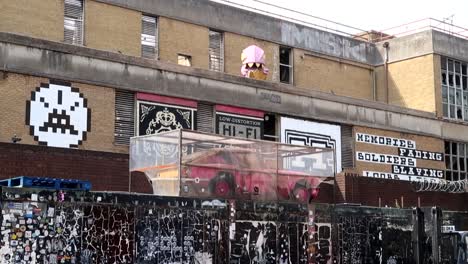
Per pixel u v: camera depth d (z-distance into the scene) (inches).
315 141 1085.1
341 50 1445.6
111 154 781.3
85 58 834.2
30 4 1035.9
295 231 585.9
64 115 807.7
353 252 625.9
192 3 1223.5
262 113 1023.0
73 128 814.5
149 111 894.4
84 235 458.0
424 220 689.0
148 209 494.9
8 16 1012.5
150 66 898.7
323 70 1407.5
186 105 934.4
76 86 823.1
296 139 1059.3
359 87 1467.8
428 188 1096.8
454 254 672.4
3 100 760.3
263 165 605.6
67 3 1080.2
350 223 628.4
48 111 794.8
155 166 587.5
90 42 1091.3
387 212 659.4
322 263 601.3
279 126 1042.1
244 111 1000.2
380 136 1189.7
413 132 1253.7
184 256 511.8
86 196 461.1
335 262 610.9
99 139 838.5
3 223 422.0
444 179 1300.4
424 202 1086.4
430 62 1389.0
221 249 533.6
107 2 1119.6
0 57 761.0
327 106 1106.7
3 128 757.3
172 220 508.4
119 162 786.8
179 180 553.6
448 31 1453.0
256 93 1015.0
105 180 770.8
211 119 965.2
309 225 596.4
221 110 972.6
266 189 604.1
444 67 1407.5
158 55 1169.4
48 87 796.6
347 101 1138.7
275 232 571.5
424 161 1267.2
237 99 990.4
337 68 1434.5
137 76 884.6
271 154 613.0
